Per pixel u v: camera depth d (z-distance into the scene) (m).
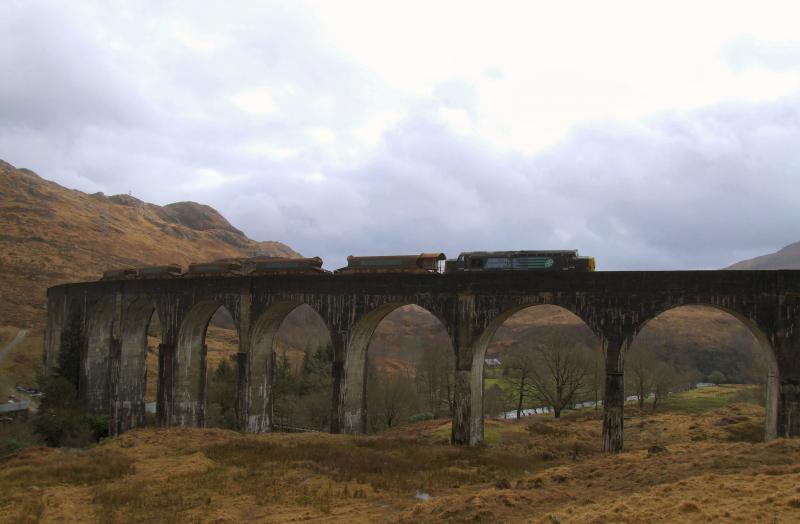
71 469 32.78
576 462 32.22
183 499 26.20
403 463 32.88
